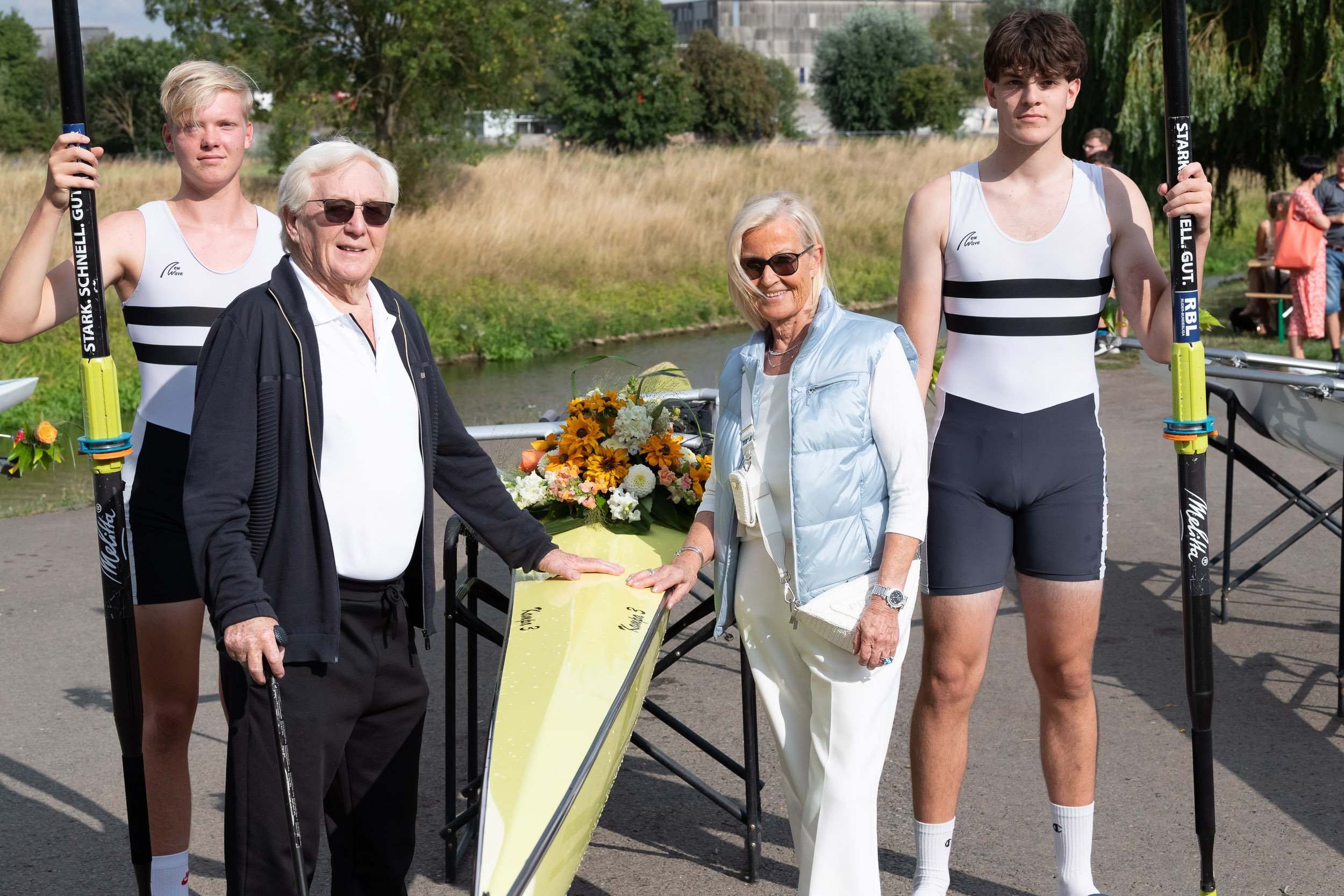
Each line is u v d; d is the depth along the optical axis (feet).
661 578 9.59
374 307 8.20
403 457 8.03
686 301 60.44
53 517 24.30
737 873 10.61
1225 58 41.42
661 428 11.34
